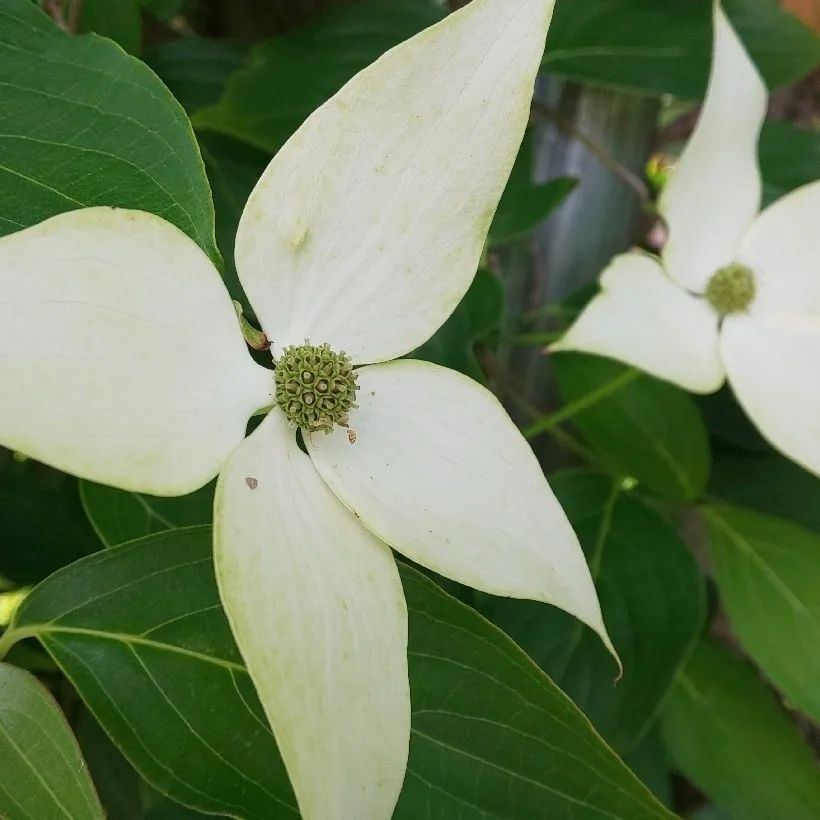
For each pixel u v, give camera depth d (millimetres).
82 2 113
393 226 90
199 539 98
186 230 77
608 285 144
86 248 73
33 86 80
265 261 88
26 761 85
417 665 99
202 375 83
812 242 153
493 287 155
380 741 78
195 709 94
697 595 154
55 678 138
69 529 138
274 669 71
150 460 76
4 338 69
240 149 146
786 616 157
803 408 144
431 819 96
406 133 86
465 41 84
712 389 145
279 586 77
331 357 91
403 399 96
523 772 98
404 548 88
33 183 76
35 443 69
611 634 151
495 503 92
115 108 79
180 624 96
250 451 85
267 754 93
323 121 85
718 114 148
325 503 89
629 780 97
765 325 151
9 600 134
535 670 99
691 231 153
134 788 140
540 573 89
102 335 74
